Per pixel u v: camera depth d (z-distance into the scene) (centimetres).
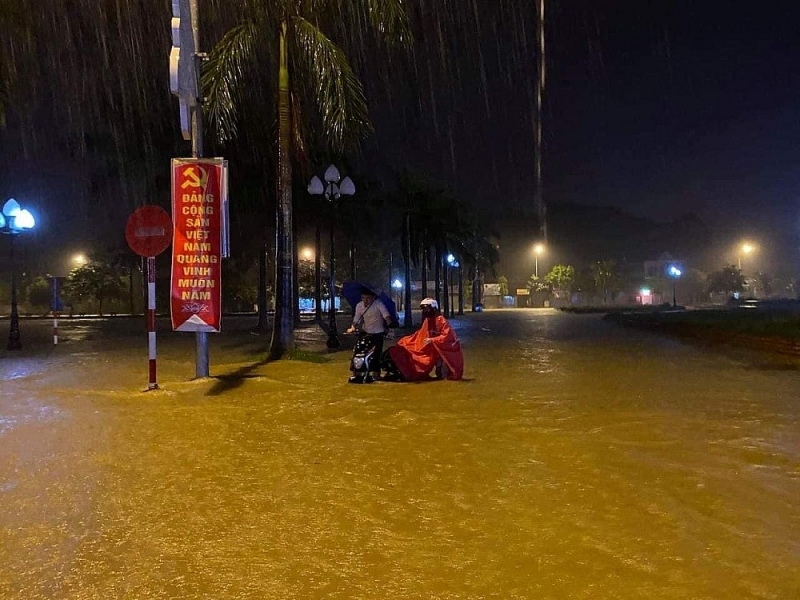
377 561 507
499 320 4453
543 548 529
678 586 461
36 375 1528
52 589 461
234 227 3291
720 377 1446
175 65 1214
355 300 1428
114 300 5669
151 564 502
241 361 1739
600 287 9025
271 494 665
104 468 757
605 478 707
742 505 621
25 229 2241
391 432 929
